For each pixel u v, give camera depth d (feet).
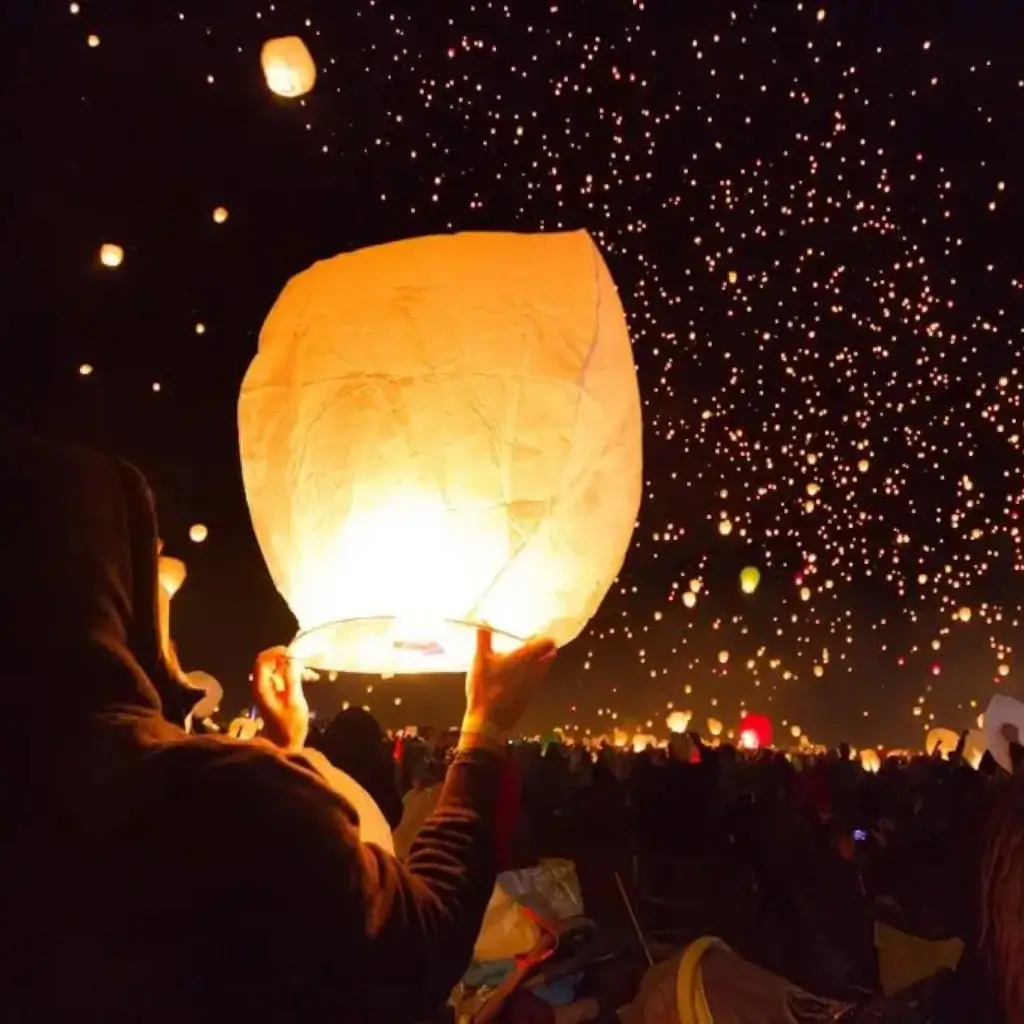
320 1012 3.33
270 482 4.83
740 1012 6.80
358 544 4.36
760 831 24.61
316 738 13.69
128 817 3.28
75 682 3.41
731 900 25.07
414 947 3.50
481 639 4.26
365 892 3.43
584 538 4.49
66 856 3.26
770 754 44.29
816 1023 6.57
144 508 3.89
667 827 31.07
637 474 4.79
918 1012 5.62
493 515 4.31
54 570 3.47
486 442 4.34
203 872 3.25
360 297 4.53
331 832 3.42
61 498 3.58
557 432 4.39
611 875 29.14
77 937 3.21
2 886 3.23
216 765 3.39
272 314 4.94
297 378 4.66
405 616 4.33
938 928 16.90
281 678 5.27
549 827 36.37
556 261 4.55
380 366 4.43
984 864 5.15
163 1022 3.19
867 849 26.94
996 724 21.40
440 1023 8.32
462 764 4.05
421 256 4.52
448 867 3.78
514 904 9.42
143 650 3.84
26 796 3.28
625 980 11.52
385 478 4.34
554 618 4.47
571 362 4.44
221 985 3.24
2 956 3.21
